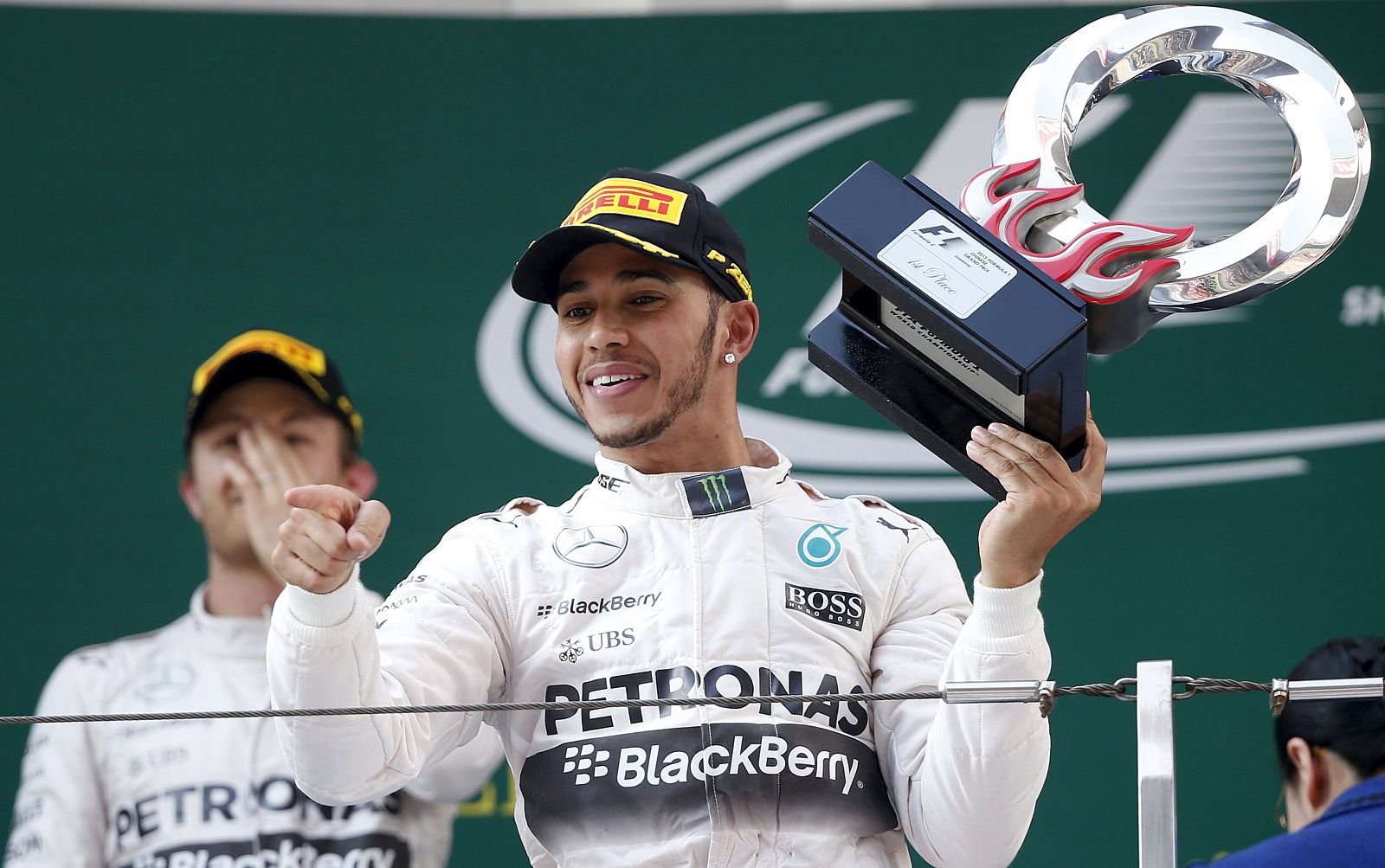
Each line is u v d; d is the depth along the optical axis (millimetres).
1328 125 7980
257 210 18406
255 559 16641
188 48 18688
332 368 17328
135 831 15047
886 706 8719
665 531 8953
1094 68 8234
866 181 7480
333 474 17141
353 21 18859
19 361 17875
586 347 9117
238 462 16906
